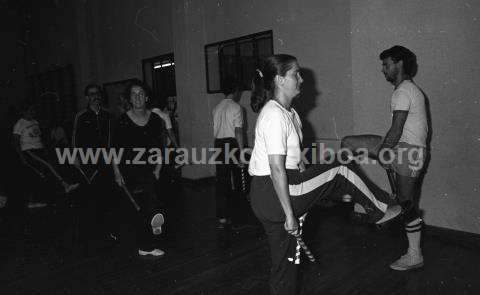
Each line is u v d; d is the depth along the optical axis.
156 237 4.07
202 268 3.23
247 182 4.48
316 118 5.02
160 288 2.91
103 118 4.02
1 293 2.94
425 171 3.63
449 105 3.42
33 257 3.67
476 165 3.32
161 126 3.37
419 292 2.62
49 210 5.53
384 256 3.24
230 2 6.02
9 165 8.58
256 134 1.99
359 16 3.89
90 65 9.51
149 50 7.64
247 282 2.93
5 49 11.87
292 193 1.91
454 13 3.30
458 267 2.96
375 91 3.88
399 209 1.99
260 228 4.19
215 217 4.72
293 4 5.12
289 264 2.01
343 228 3.98
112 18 8.56
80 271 3.29
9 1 11.84
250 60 5.89
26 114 5.95
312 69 4.99
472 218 3.38
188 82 6.52
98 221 4.76
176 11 6.54
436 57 3.44
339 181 2.00
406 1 3.57
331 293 2.68
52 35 10.70
